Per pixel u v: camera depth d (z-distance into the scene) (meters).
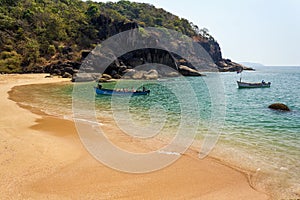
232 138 12.29
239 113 19.23
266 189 7.28
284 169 8.64
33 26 66.31
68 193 6.82
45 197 6.61
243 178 7.92
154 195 6.84
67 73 48.94
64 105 21.05
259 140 12.01
